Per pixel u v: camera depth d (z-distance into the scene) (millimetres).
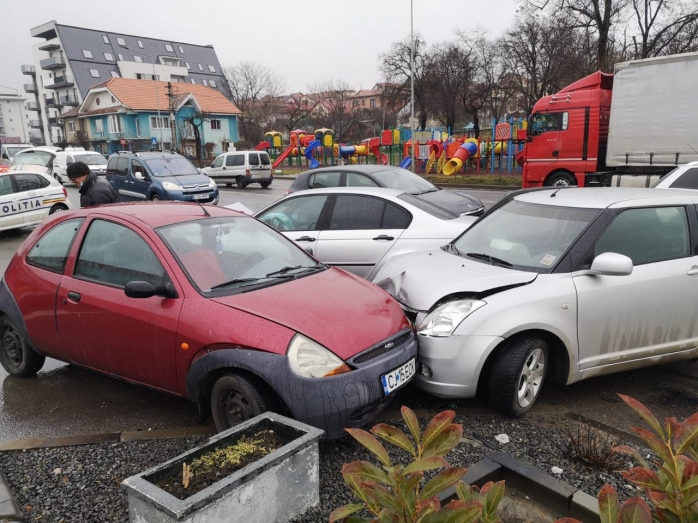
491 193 20672
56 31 71188
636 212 4277
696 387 4434
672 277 4168
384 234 6199
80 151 26781
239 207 6938
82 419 4086
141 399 4418
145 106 57969
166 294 3635
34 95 84125
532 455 3305
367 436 1821
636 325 4109
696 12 22922
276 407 3254
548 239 4270
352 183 9797
